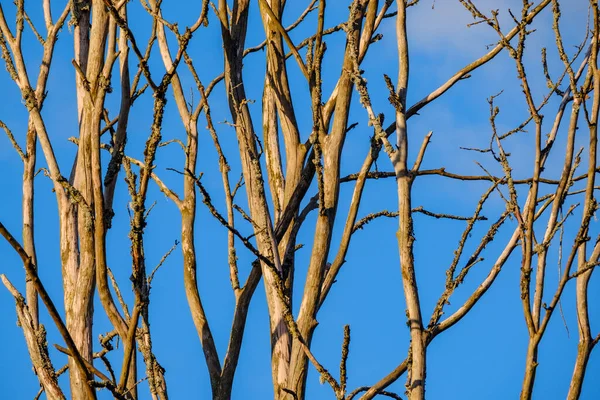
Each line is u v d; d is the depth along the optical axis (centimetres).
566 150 1150
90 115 1559
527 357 1073
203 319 1677
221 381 1612
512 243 1175
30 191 1636
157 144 1136
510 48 1220
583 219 1108
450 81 1459
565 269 1098
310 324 1400
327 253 1406
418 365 1065
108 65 1378
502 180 1297
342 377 1096
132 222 1150
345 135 1442
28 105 1585
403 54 1169
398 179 1118
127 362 1117
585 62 1230
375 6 1466
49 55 1661
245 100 1616
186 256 1731
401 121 1142
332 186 1417
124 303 1298
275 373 1459
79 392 1427
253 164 1555
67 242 1540
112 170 1524
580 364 1177
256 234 1526
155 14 1177
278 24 1589
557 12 1212
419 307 1090
